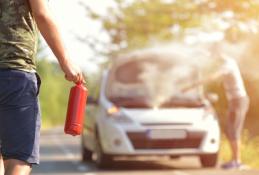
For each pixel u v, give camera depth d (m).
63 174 13.93
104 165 15.03
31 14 4.32
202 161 15.16
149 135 14.73
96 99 15.58
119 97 15.37
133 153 14.70
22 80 4.23
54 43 4.23
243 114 14.85
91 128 15.80
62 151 21.94
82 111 4.57
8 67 4.23
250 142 17.89
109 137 14.73
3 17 4.27
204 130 14.91
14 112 4.22
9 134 4.21
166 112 14.96
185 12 23.88
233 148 14.81
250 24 21.39
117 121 14.77
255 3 21.16
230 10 21.56
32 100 4.27
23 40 4.28
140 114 14.88
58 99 84.44
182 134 14.83
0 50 4.25
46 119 73.75
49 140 31.02
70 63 4.31
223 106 22.20
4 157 4.26
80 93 4.53
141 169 14.91
